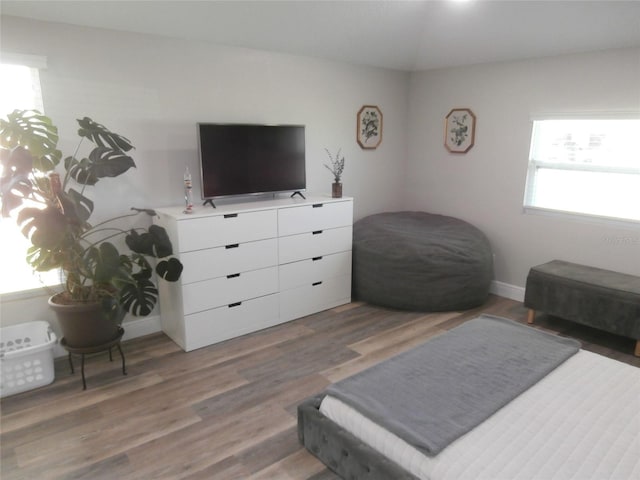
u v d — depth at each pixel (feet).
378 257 12.32
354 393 6.04
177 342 10.39
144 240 9.15
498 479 4.48
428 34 12.55
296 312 11.84
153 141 10.34
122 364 9.26
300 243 11.55
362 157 14.79
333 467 5.99
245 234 10.42
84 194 9.61
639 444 4.93
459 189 14.64
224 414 7.69
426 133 15.34
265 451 6.76
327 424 5.99
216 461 6.54
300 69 12.60
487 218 13.99
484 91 13.43
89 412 7.73
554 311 11.03
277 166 11.74
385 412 5.56
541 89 12.16
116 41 9.48
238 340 10.60
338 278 12.64
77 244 8.37
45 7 8.32
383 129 15.16
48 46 8.73
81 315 8.40
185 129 10.77
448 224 13.82
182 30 10.03
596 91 11.12
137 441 6.98
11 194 7.64
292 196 12.57
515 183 13.11
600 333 11.02
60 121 9.09
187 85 10.61
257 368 9.27
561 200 12.34
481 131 13.70
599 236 11.59
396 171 16.02
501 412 5.55
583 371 6.52
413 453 4.99
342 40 12.06
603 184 11.48
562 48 11.28
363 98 14.33
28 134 7.86
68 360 9.55
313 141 13.37
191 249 9.62
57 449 6.80
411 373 6.47
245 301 10.75
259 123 11.98
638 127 10.75
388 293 12.28
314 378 8.88
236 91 11.46
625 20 9.65
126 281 8.23
